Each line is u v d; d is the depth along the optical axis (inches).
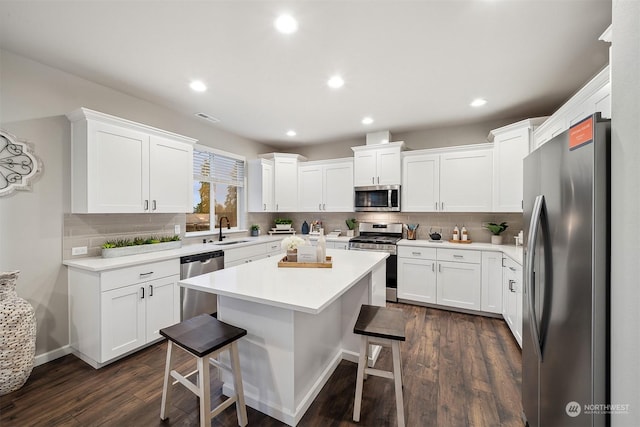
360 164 169.8
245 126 157.9
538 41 77.8
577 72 95.1
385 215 179.5
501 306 123.3
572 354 40.6
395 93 113.1
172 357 63.4
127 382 79.0
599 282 36.1
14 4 63.3
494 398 71.6
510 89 108.7
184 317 111.0
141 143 106.8
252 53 84.3
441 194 150.0
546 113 134.5
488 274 127.6
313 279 69.6
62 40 77.6
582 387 38.1
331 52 83.7
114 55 85.3
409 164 158.7
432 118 143.5
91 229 101.8
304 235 191.9
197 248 125.8
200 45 80.2
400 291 148.5
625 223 32.7
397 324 63.6
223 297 72.0
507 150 126.3
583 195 38.0
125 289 90.8
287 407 63.4
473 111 133.0
